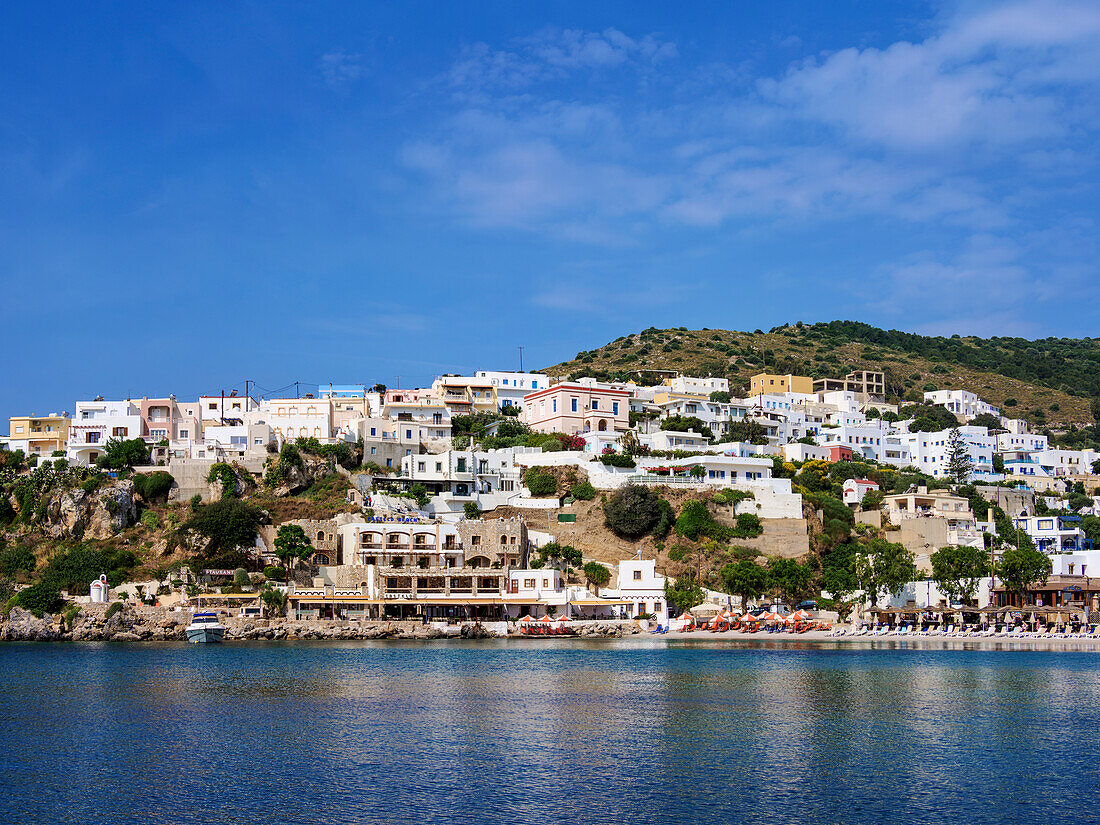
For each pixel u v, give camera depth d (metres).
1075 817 53.44
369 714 80.88
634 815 53.72
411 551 164.88
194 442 197.00
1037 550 185.50
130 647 137.25
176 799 56.88
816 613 166.50
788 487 183.88
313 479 184.88
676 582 166.50
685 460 190.38
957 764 64.12
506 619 159.88
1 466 190.12
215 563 160.75
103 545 165.12
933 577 166.25
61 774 62.09
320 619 152.62
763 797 56.94
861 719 78.81
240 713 81.44
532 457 190.50
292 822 52.84
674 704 85.31
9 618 148.75
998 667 110.81
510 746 69.06
